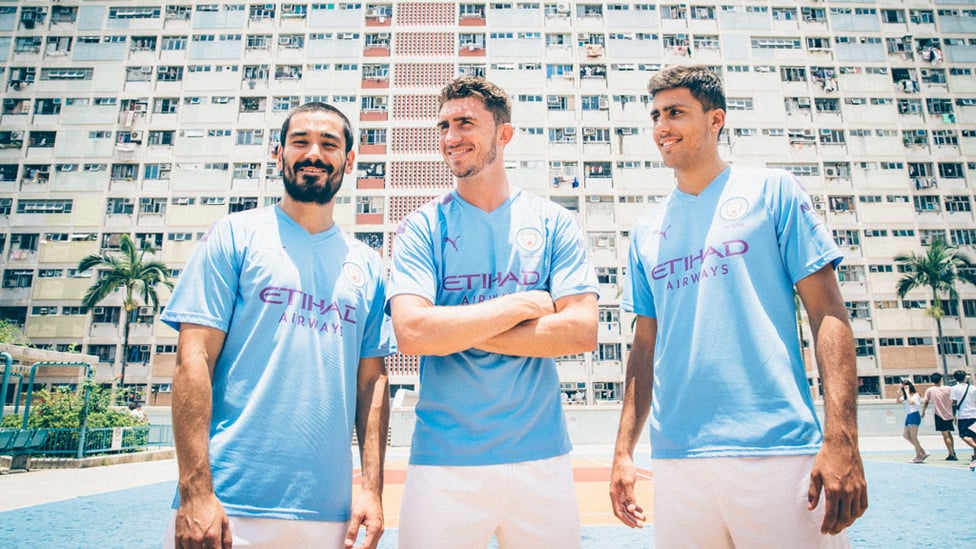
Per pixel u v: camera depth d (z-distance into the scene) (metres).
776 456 1.80
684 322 2.10
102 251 31.88
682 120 2.24
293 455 1.84
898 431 19.66
